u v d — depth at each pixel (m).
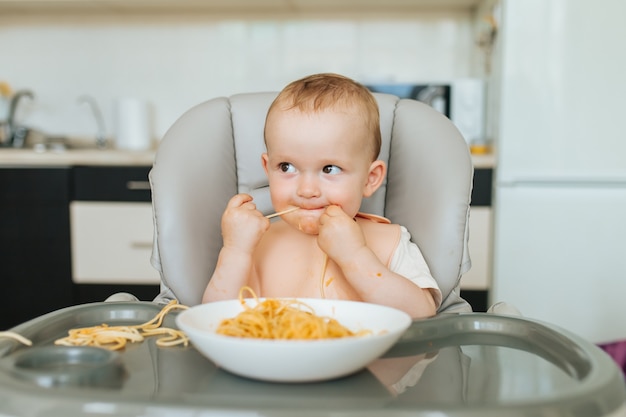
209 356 0.55
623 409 0.52
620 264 2.09
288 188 0.89
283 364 0.52
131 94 2.77
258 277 0.96
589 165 2.07
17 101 2.77
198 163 1.03
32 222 2.30
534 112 2.06
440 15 2.62
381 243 0.94
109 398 0.49
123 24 2.74
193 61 2.73
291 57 2.70
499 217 2.10
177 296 0.96
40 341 0.69
